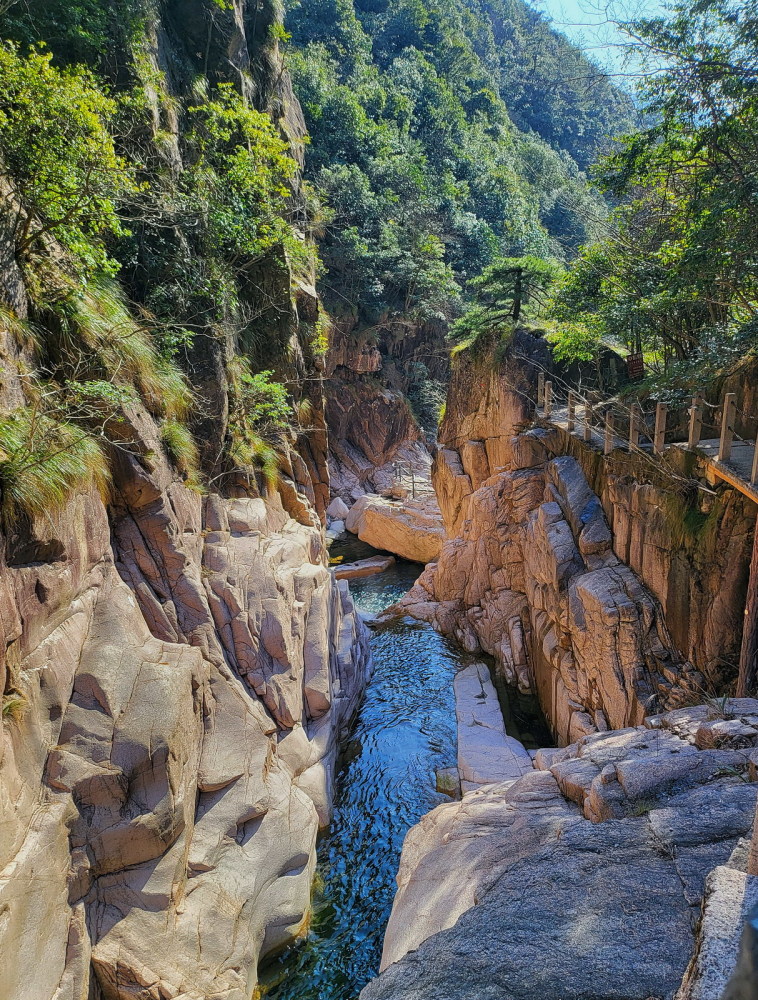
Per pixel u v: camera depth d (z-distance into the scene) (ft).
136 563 45.70
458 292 185.88
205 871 39.34
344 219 165.78
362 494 164.55
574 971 15.88
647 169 58.08
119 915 33.86
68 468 35.94
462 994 15.65
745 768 26.25
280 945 42.29
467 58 273.75
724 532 46.01
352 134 180.45
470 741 65.41
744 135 48.24
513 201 221.46
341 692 67.72
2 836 28.50
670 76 48.83
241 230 62.03
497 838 30.32
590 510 66.80
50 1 50.34
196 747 42.39
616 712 53.42
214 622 50.21
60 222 36.83
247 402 68.13
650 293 61.41
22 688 31.96
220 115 62.18
